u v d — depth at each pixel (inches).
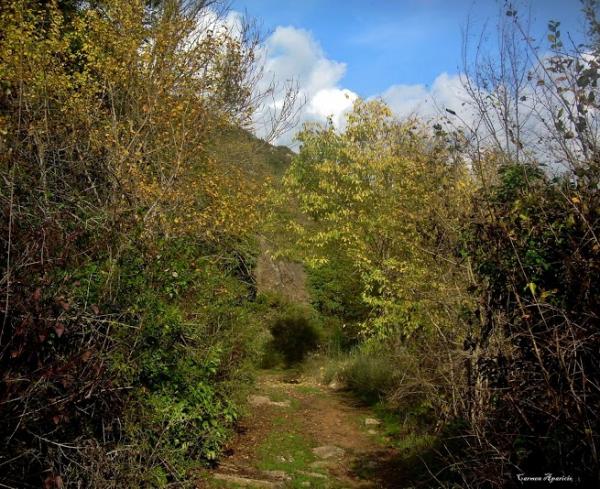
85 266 202.8
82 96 318.7
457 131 237.3
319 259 541.0
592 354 157.5
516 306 179.6
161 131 334.6
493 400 216.2
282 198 531.5
